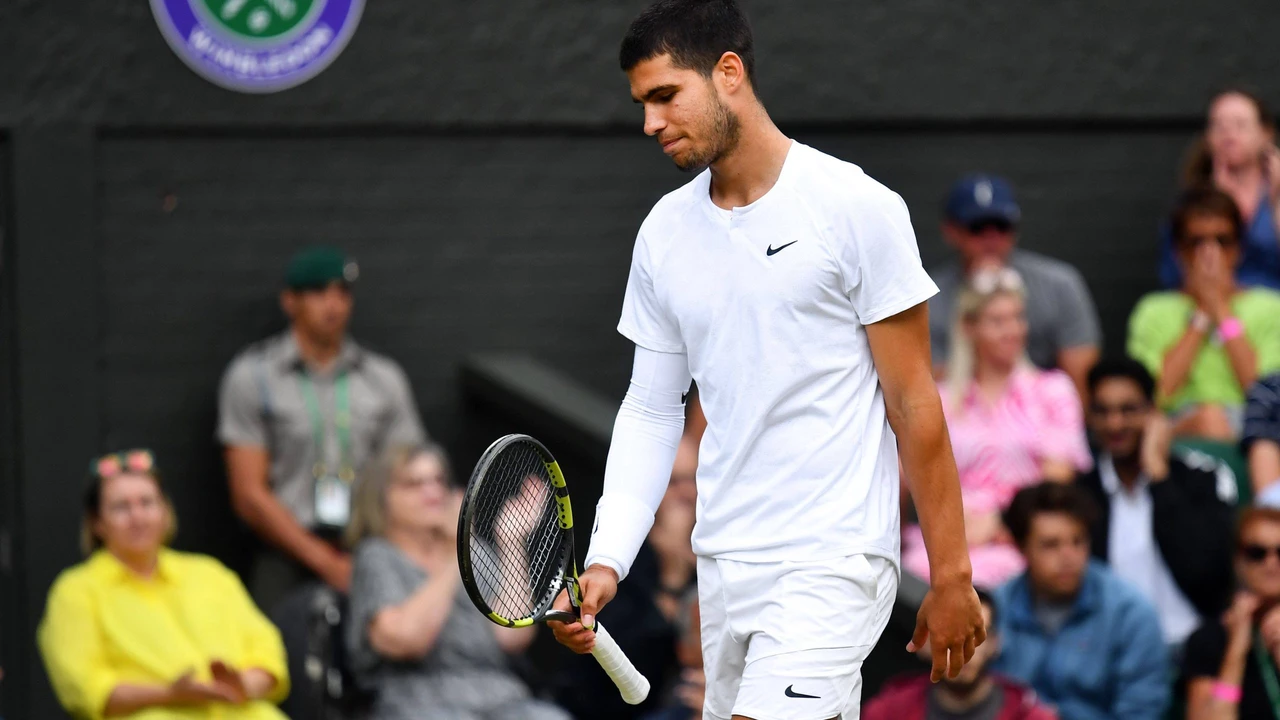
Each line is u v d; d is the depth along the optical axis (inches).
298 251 1108.5
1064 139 1180.5
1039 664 855.7
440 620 859.4
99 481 891.4
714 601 481.7
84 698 858.1
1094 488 951.6
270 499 1019.3
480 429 1118.4
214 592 901.8
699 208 471.2
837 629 459.5
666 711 847.7
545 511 482.0
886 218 454.3
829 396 462.0
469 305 1130.0
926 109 1157.1
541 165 1134.4
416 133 1119.6
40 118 1067.3
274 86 1095.0
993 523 961.5
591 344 1141.7
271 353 1037.2
